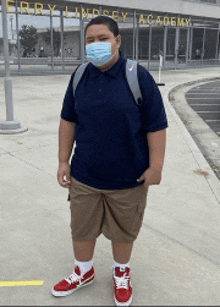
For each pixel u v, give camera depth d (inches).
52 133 265.3
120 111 73.2
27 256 109.0
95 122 75.8
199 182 173.9
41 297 91.3
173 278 99.4
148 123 76.9
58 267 104.0
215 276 100.6
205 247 115.6
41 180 171.6
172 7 941.8
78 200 84.8
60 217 134.6
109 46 70.5
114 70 72.7
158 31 965.2
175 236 122.0
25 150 219.6
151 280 98.3
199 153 222.7
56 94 481.7
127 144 77.4
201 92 577.3
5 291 93.1
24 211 138.6
